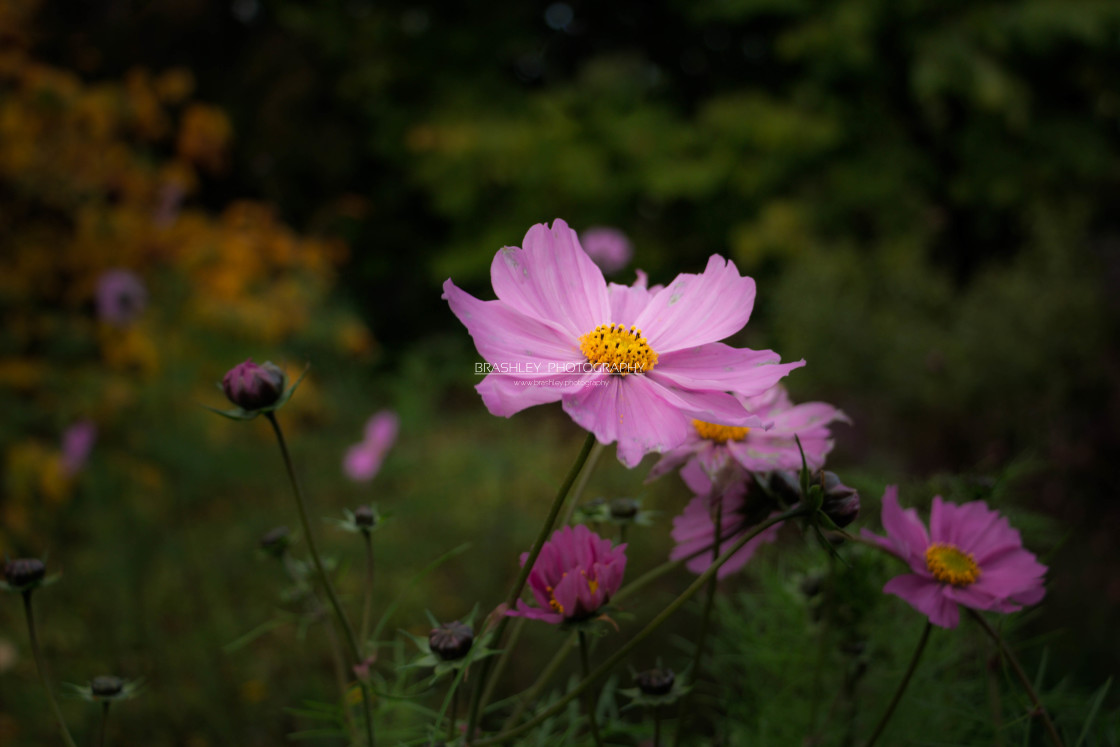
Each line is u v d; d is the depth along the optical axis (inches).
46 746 84.0
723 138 239.3
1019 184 237.0
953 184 243.0
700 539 36.0
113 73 236.7
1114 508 123.9
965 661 47.7
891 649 45.1
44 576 37.6
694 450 35.2
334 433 162.9
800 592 43.2
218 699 90.9
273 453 144.6
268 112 256.1
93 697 38.0
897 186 235.1
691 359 30.9
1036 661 69.7
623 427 28.3
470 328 28.8
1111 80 241.1
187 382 146.3
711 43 277.0
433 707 74.7
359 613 108.3
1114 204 245.4
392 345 260.4
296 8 257.8
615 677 46.6
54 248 154.7
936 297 183.0
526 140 240.7
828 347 169.6
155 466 131.0
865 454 151.4
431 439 166.6
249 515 128.9
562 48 294.2
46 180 150.2
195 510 132.4
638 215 251.0
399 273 271.9
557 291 31.6
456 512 137.5
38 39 166.4
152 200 168.6
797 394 168.4
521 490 146.0
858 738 43.9
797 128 233.3
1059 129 242.8
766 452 34.4
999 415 150.3
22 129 149.3
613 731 42.1
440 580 122.8
